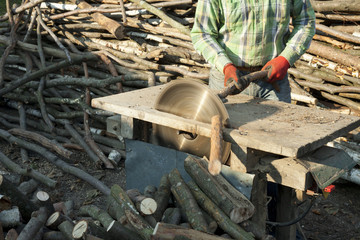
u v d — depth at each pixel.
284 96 3.33
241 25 3.12
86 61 6.05
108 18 6.19
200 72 5.68
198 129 2.57
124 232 2.65
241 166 2.52
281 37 3.21
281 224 2.76
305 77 5.17
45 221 2.96
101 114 5.25
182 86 2.67
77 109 5.94
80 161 5.05
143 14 6.27
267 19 3.09
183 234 2.40
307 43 3.16
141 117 2.82
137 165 3.17
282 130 2.55
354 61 4.82
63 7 7.04
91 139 5.16
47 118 5.60
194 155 2.91
